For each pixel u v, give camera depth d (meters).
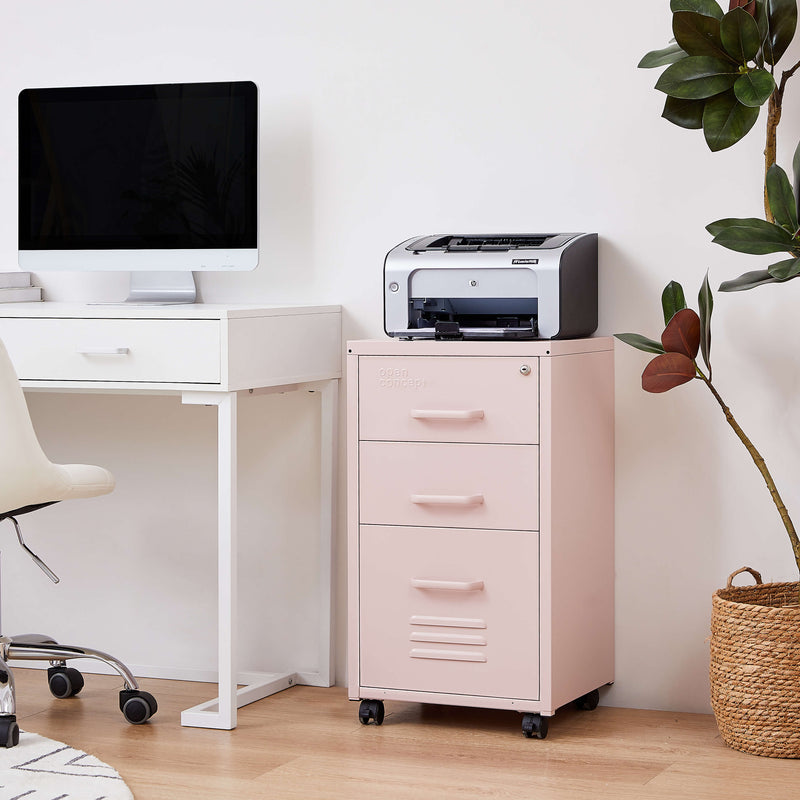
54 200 3.20
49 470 2.65
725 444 2.92
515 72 3.04
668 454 2.96
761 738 2.58
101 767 2.50
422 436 2.74
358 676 2.80
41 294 3.47
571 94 3.00
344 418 3.22
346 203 3.19
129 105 3.12
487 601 2.71
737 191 2.89
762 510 2.90
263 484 3.28
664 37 2.93
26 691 3.15
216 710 2.88
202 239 3.08
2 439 2.58
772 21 2.61
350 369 2.78
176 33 3.32
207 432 3.31
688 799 2.33
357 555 2.79
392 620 2.77
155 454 3.36
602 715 2.92
